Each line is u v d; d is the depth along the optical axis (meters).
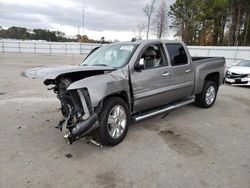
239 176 3.10
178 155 3.66
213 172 3.19
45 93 8.08
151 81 4.49
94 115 3.44
